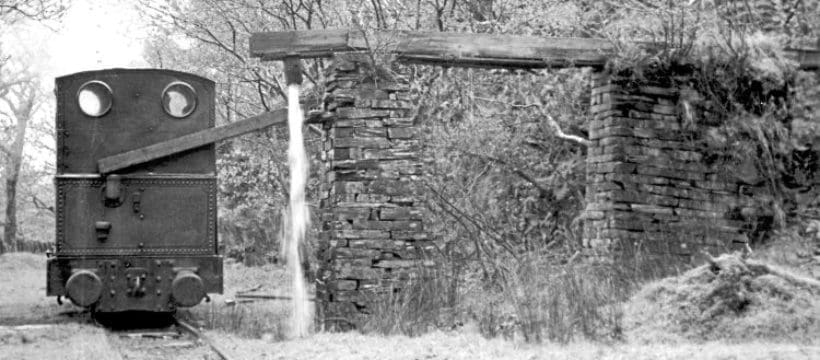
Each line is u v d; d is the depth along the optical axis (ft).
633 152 44.06
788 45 51.60
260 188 72.54
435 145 54.29
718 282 34.53
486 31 61.98
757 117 45.88
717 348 30.66
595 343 32.60
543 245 53.57
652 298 35.86
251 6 66.13
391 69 40.65
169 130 45.03
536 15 58.08
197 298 42.50
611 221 43.57
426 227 41.60
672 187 44.47
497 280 42.93
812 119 46.39
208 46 72.02
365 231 39.63
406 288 38.78
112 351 32.89
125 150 44.34
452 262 41.63
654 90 44.65
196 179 44.19
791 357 28.32
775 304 33.83
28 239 164.25
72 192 43.14
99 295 41.93
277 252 83.41
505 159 57.21
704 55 44.86
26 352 32.40
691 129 44.96
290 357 31.81
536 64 43.11
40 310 49.96
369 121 40.16
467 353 31.30
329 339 35.45
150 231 43.50
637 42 44.21
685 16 46.55
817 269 40.42
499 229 54.70
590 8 58.23
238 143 71.67
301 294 45.01
